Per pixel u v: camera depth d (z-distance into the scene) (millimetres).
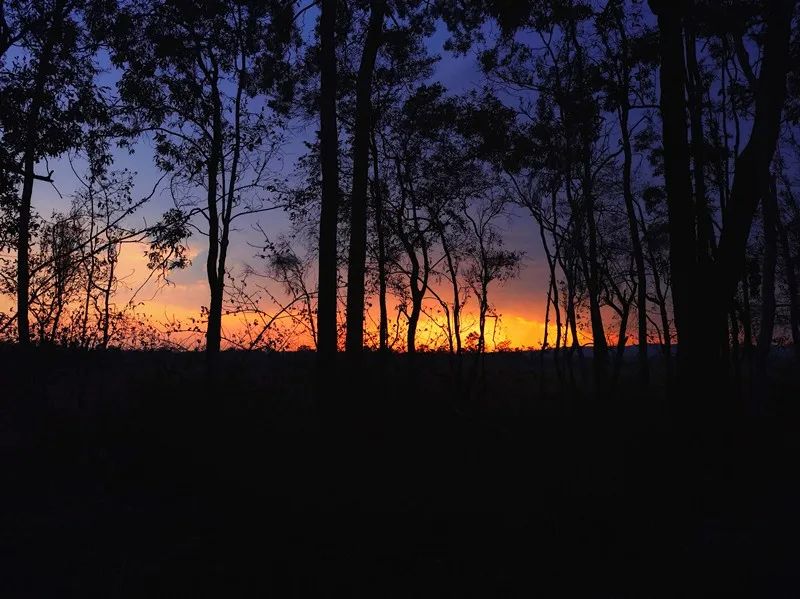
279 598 6941
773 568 7523
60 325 15375
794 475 12734
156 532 9008
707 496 10867
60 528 9109
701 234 19875
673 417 15570
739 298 26641
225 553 8008
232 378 15727
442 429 14992
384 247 24297
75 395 16156
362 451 13008
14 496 10609
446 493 10531
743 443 14727
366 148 20078
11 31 17688
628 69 22203
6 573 7453
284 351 19312
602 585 7305
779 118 16000
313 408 16375
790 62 16719
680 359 15680
